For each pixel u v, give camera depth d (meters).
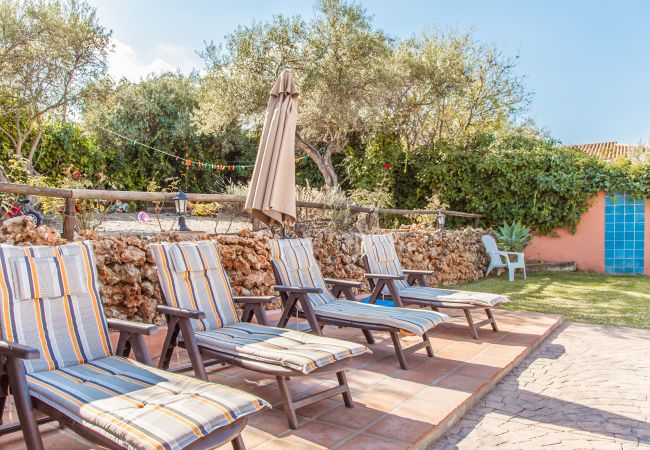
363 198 10.52
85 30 11.66
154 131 16.92
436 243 9.34
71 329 2.74
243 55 10.98
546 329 5.36
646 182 11.17
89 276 2.93
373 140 13.41
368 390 3.45
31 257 2.72
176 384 2.28
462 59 13.88
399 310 4.20
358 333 5.25
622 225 11.56
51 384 2.23
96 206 6.41
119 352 2.85
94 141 15.00
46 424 2.88
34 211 5.32
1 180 6.99
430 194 13.14
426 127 14.42
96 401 2.05
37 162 12.04
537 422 3.10
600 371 4.11
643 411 3.26
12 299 2.56
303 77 11.05
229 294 3.82
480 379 3.68
